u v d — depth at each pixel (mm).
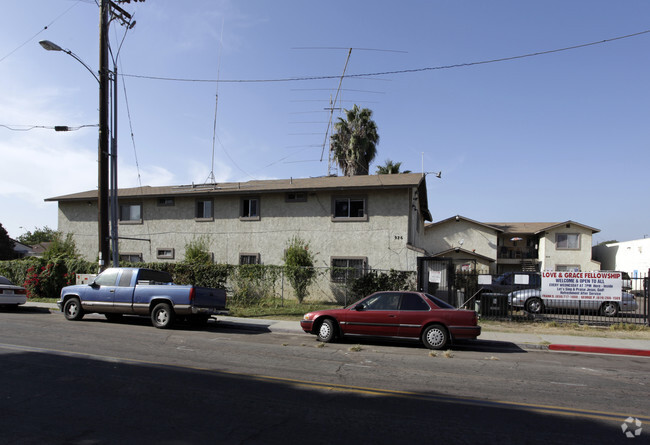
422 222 31016
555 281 15477
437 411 5727
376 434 4852
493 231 37812
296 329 13609
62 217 27266
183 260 24219
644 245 37312
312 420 5266
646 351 11203
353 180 23328
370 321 11352
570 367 9172
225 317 16078
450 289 17422
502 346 12023
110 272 14453
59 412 5395
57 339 10656
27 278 21938
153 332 12445
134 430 4828
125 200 26125
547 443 4699
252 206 23688
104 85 16828
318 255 22156
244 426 5012
